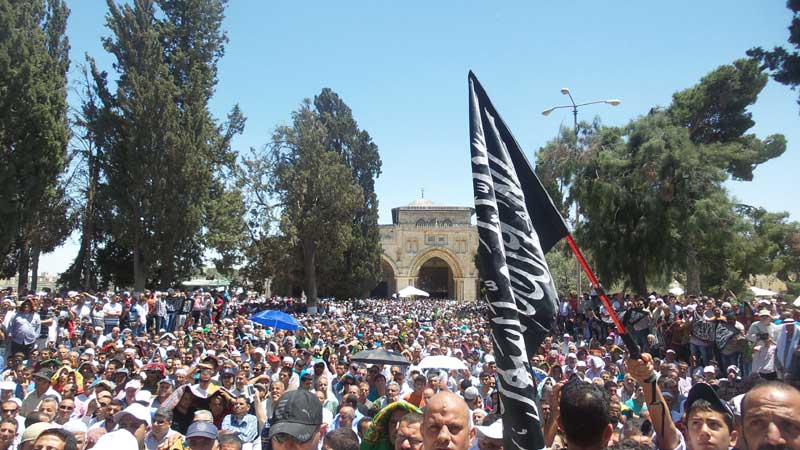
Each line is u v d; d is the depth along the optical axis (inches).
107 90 1439.5
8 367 511.8
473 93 184.9
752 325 519.8
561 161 1269.7
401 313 1565.0
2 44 1163.9
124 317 909.8
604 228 1212.5
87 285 1464.1
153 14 1520.7
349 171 1825.8
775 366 472.7
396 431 195.5
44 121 1199.6
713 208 1112.8
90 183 1464.1
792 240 1686.8
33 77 1197.1
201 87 1531.7
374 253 2225.6
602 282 1222.3
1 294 988.6
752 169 1603.1
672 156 1154.0
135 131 1390.3
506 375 150.3
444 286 3267.7
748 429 115.3
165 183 1391.5
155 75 1429.6
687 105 1611.7
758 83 1540.4
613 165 1193.4
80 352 601.9
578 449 133.7
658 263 1170.6
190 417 346.9
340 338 771.4
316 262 1851.6
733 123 1611.7
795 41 911.7
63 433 207.5
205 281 2235.5
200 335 721.6
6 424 291.0
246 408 337.4
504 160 180.5
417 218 2989.7
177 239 1429.6
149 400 350.0
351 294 2180.1
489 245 162.2
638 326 764.0
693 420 159.3
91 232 1517.0
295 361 526.9
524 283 171.5
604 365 554.9
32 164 1186.6
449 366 463.5
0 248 1173.1
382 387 434.6
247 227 1707.7
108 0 1422.2
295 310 1699.1
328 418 334.0
